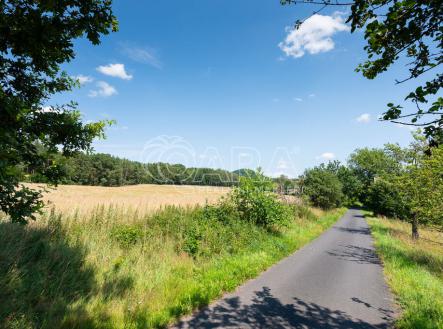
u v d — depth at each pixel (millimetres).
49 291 5691
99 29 3275
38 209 3295
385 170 27031
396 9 2684
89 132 3785
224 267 9031
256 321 5922
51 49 3158
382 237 20109
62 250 7227
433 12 2598
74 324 4703
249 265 9633
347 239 18844
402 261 12328
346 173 68750
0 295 4988
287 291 7883
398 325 6086
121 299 6000
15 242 6742
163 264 8438
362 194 71500
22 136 3154
